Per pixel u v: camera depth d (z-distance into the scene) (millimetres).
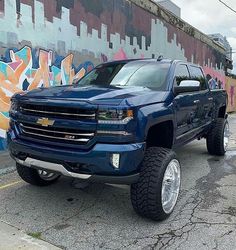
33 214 4445
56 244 3721
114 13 11094
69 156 3895
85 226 4152
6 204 4738
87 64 9883
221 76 24078
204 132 7188
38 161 4195
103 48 10594
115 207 4723
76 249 3633
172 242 3807
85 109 3840
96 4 10133
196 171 6602
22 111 4402
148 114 4078
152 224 4227
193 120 6062
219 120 7734
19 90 7711
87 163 3832
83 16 9609
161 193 4102
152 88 5039
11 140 4477
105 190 5352
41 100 4141
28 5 7812
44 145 4137
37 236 3879
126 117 3801
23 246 3645
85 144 3873
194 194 5301
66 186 5477
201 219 4391
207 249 3668
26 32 7797
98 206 4746
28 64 7902
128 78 5367
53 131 4086
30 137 4305
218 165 7086
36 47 8094
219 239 3881
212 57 22062
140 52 12969
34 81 8078
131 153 3797
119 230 4066
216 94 7578
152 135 4859
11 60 7477
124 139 3791
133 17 12320
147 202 4055
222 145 7664
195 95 6051
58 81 8797
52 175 5504
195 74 6645
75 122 3902
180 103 5207
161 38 14727
